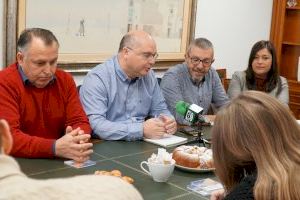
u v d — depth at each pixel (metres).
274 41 4.84
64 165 1.80
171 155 1.82
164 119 2.38
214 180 1.70
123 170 1.77
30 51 2.14
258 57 3.34
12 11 2.82
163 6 3.75
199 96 3.19
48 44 2.16
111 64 2.65
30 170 1.72
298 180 1.01
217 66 4.37
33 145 1.87
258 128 1.08
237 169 1.17
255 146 1.08
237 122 1.12
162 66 3.82
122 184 0.68
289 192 1.00
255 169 1.13
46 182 0.62
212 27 4.24
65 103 2.38
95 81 2.58
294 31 4.81
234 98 1.19
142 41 2.55
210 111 3.35
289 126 1.09
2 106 2.12
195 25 4.04
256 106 1.11
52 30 3.07
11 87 2.18
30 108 2.24
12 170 0.60
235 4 4.41
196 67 3.03
